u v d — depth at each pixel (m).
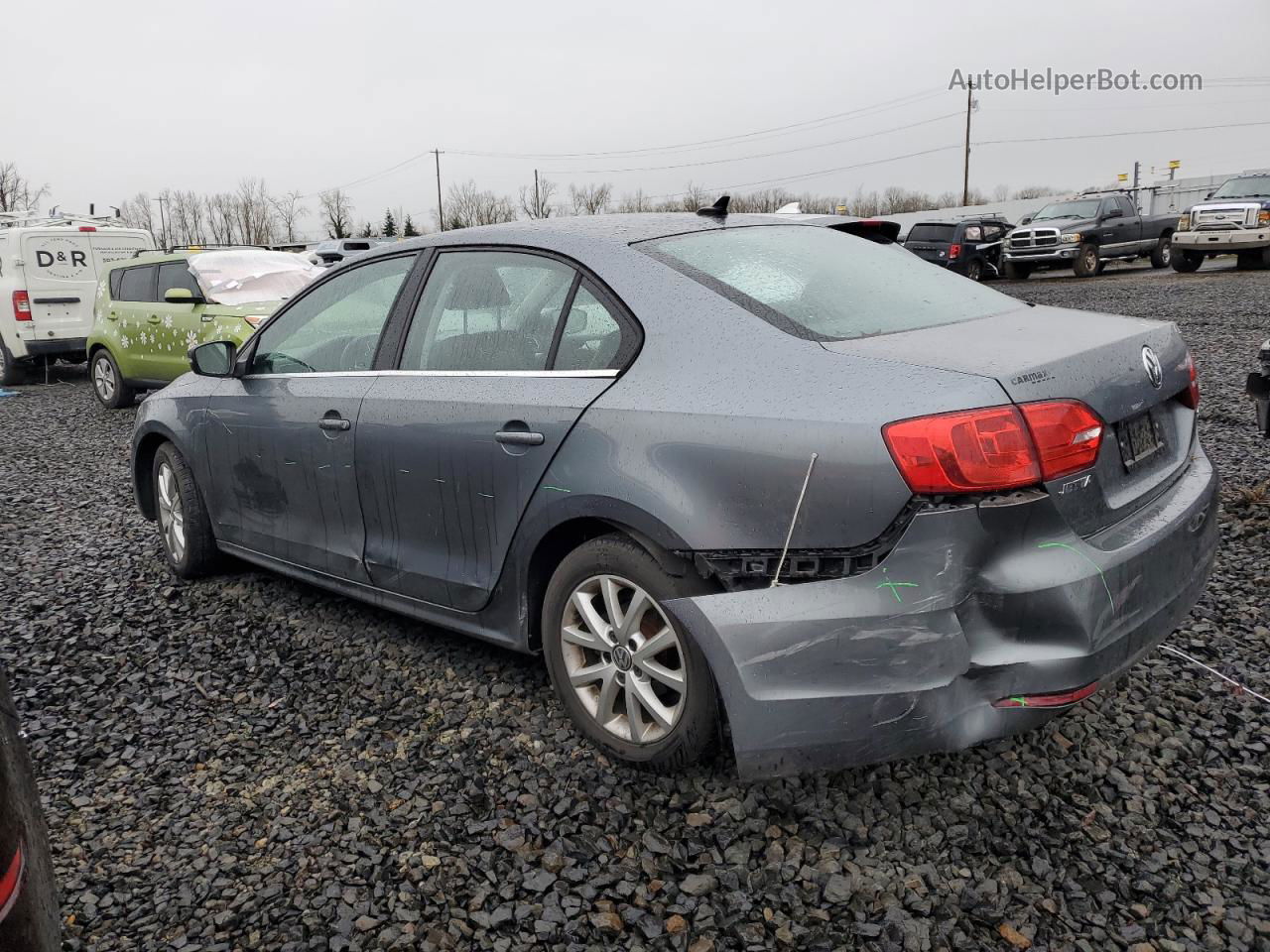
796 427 2.42
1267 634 3.55
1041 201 38.03
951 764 2.86
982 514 2.28
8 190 56.97
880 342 2.60
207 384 4.50
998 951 2.18
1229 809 2.62
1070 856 2.46
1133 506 2.61
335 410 3.71
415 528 3.47
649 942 2.26
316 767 3.07
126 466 8.16
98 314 11.52
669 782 2.84
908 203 88.00
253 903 2.44
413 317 3.60
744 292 2.84
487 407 3.14
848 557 2.37
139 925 2.39
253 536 4.31
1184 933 2.21
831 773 2.84
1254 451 5.93
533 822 2.71
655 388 2.74
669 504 2.60
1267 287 16.31
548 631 3.06
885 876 2.42
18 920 1.45
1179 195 33.91
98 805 2.91
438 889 2.46
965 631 2.34
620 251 3.06
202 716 3.45
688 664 2.64
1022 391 2.33
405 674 3.66
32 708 3.57
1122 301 15.62
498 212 78.31
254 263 10.73
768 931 2.27
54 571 5.18
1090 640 2.37
